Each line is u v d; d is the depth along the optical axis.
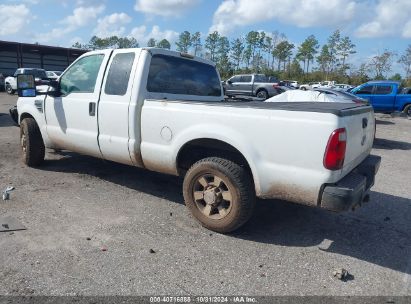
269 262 3.46
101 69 4.89
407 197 5.60
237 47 80.88
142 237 3.84
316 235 4.08
